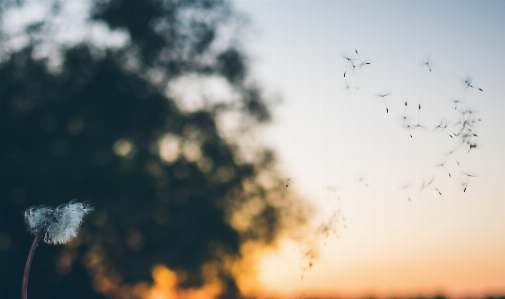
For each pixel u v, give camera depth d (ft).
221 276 69.82
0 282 62.03
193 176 67.67
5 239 62.95
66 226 12.03
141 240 65.26
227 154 70.49
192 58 72.18
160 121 66.90
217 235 65.98
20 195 62.23
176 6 70.59
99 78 64.90
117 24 66.54
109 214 62.49
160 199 64.18
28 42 63.87
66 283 64.80
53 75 64.49
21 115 62.49
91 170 61.36
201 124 69.56
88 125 63.62
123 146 66.44
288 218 68.59
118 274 65.31
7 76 62.54
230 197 69.00
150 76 69.41
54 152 62.23
